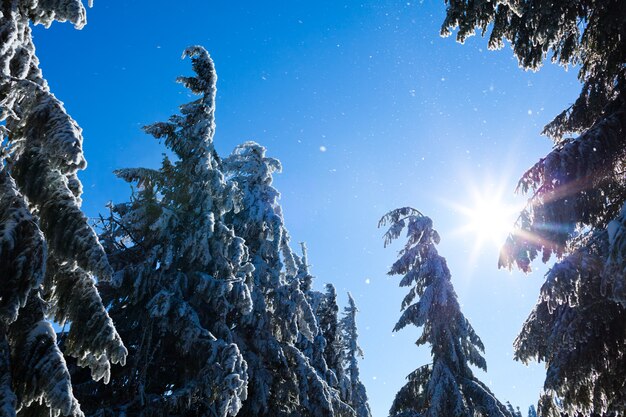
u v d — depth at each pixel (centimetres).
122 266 1310
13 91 553
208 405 1190
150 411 1077
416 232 2011
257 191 1928
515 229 762
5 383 475
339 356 2817
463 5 833
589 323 716
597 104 854
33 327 527
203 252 1329
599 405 754
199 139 1420
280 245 1927
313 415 1617
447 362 1812
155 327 1259
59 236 551
